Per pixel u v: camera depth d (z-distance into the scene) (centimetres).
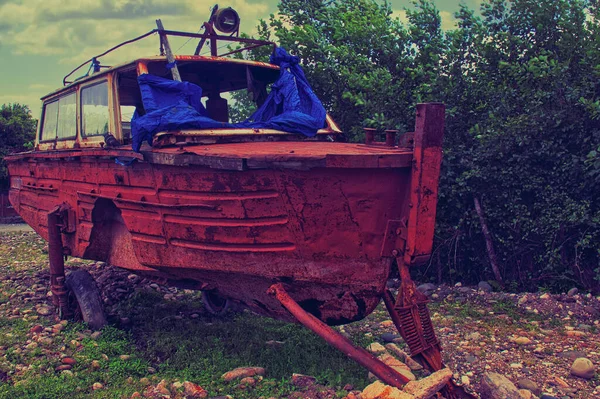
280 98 619
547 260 781
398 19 942
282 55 641
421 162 395
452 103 841
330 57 938
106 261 654
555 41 856
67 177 664
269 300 490
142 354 529
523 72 834
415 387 366
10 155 876
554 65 759
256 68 658
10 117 2194
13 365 489
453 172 800
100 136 609
